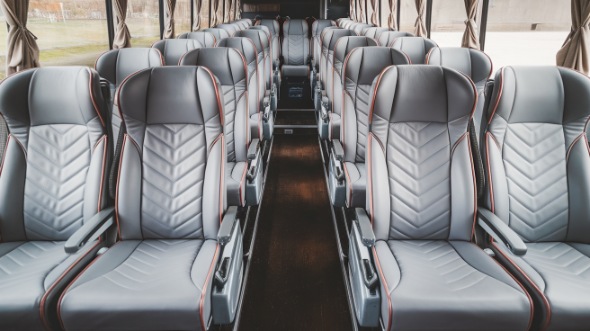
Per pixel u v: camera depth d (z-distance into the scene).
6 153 1.62
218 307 1.34
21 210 1.64
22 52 2.42
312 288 2.08
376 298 1.32
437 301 1.24
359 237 1.59
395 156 1.65
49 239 1.66
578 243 1.67
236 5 10.17
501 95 1.62
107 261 1.47
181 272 1.39
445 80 1.61
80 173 1.64
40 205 1.64
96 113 1.60
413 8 5.41
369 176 1.65
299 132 4.65
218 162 1.64
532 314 1.25
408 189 1.65
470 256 1.52
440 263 1.48
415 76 1.63
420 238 1.66
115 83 2.45
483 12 4.04
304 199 3.11
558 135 1.67
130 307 1.24
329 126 2.92
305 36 6.24
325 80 4.16
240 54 2.38
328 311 1.92
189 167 1.65
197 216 1.64
